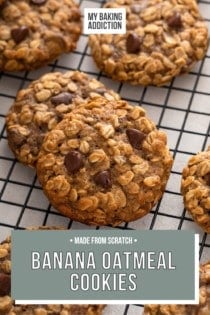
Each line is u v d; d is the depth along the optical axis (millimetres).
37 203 374
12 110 381
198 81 403
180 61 387
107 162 350
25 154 369
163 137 359
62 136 355
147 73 388
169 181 376
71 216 354
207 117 393
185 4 403
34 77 409
